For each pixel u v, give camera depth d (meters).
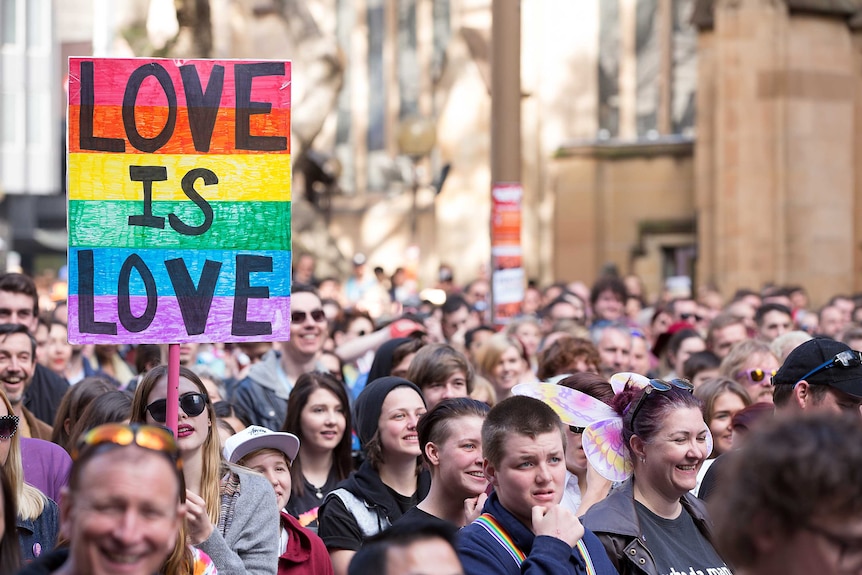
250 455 6.76
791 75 26.52
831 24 26.73
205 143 6.08
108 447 3.50
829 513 2.83
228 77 6.09
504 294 13.17
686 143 33.25
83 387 7.95
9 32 53.44
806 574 2.87
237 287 6.07
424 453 6.26
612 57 38.00
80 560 3.45
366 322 13.77
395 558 3.63
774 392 6.35
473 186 38.69
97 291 5.99
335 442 8.05
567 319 12.65
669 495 5.62
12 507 4.44
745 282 26.67
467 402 6.25
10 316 9.72
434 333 12.70
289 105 6.12
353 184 44.16
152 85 6.05
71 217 5.99
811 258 26.66
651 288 33.53
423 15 43.22
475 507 6.08
